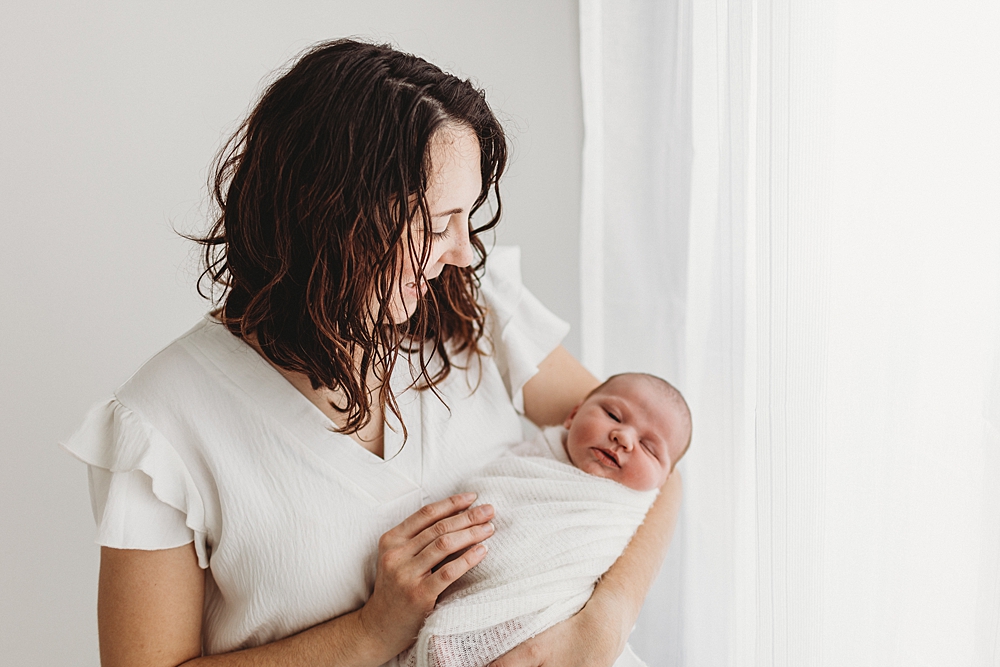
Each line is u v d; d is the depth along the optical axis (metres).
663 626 1.42
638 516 1.08
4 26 1.32
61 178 1.38
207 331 0.95
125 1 1.37
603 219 1.47
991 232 0.76
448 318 1.09
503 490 1.03
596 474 1.10
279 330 0.89
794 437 0.96
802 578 0.97
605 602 0.96
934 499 0.83
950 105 0.78
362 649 0.91
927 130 0.81
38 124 1.36
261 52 1.46
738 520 1.13
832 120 0.90
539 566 0.95
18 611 1.47
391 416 0.99
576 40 1.64
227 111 1.45
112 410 0.91
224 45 1.43
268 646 0.93
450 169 0.84
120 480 0.88
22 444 1.43
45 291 1.40
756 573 1.05
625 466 1.09
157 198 1.44
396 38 1.53
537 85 1.64
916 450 0.85
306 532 0.92
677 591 1.38
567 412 1.25
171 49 1.41
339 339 0.87
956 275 0.79
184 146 1.44
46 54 1.34
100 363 1.46
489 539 0.97
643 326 1.46
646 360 1.46
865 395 0.90
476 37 1.58
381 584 0.91
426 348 1.07
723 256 1.13
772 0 0.94
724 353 1.15
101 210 1.41
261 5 1.44
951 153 0.79
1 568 1.45
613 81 1.40
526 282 1.73
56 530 1.48
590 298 1.51
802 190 0.93
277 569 0.92
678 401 1.15
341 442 0.95
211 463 0.90
